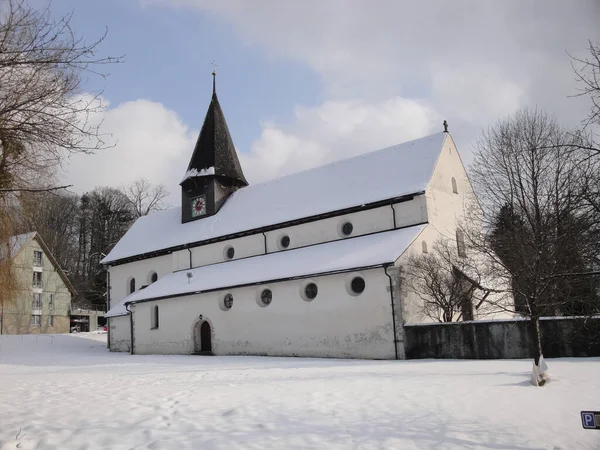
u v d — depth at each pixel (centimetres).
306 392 1138
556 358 1908
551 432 807
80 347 4006
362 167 3206
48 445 763
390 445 745
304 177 3506
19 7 786
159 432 817
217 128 4050
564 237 1639
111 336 3866
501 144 3105
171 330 3344
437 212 2791
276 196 3525
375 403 1007
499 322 2070
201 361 2588
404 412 933
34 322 5256
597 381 1228
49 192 967
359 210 2916
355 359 2416
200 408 979
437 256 2661
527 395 1072
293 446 746
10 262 2209
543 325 1977
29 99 802
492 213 2941
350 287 2550
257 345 2862
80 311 6331
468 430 818
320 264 2688
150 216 4569
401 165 3009
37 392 1262
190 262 3706
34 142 839
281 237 3244
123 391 1242
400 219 2784
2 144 841
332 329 2570
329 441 767
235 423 867
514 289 2006
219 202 3897
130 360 2902
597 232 1270
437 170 2873
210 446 748
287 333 2739
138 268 4144
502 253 2395
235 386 1284
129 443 767
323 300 2625
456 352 2170
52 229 6931
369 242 2722
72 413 950
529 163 2922
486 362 1861
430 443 755
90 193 7525
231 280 3048
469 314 2750
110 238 7162
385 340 2383
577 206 1297
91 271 7144
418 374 1469
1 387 1388
